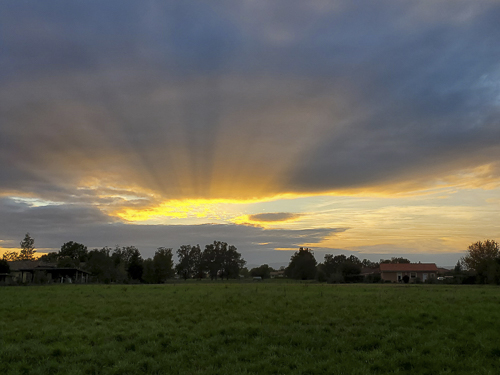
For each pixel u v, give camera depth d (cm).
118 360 1323
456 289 3788
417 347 1445
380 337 1584
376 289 3609
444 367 1252
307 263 12444
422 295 2869
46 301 2702
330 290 3425
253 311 2158
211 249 15512
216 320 1920
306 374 1205
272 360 1323
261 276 15988
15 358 1350
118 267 11044
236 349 1456
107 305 2445
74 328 1786
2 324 1892
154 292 3347
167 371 1228
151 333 1653
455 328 1709
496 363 1275
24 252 14075
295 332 1667
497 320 1811
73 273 9062
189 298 2744
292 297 2722
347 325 1792
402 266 11275
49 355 1391
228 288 3766
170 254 9875
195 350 1441
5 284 5994
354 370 1216
